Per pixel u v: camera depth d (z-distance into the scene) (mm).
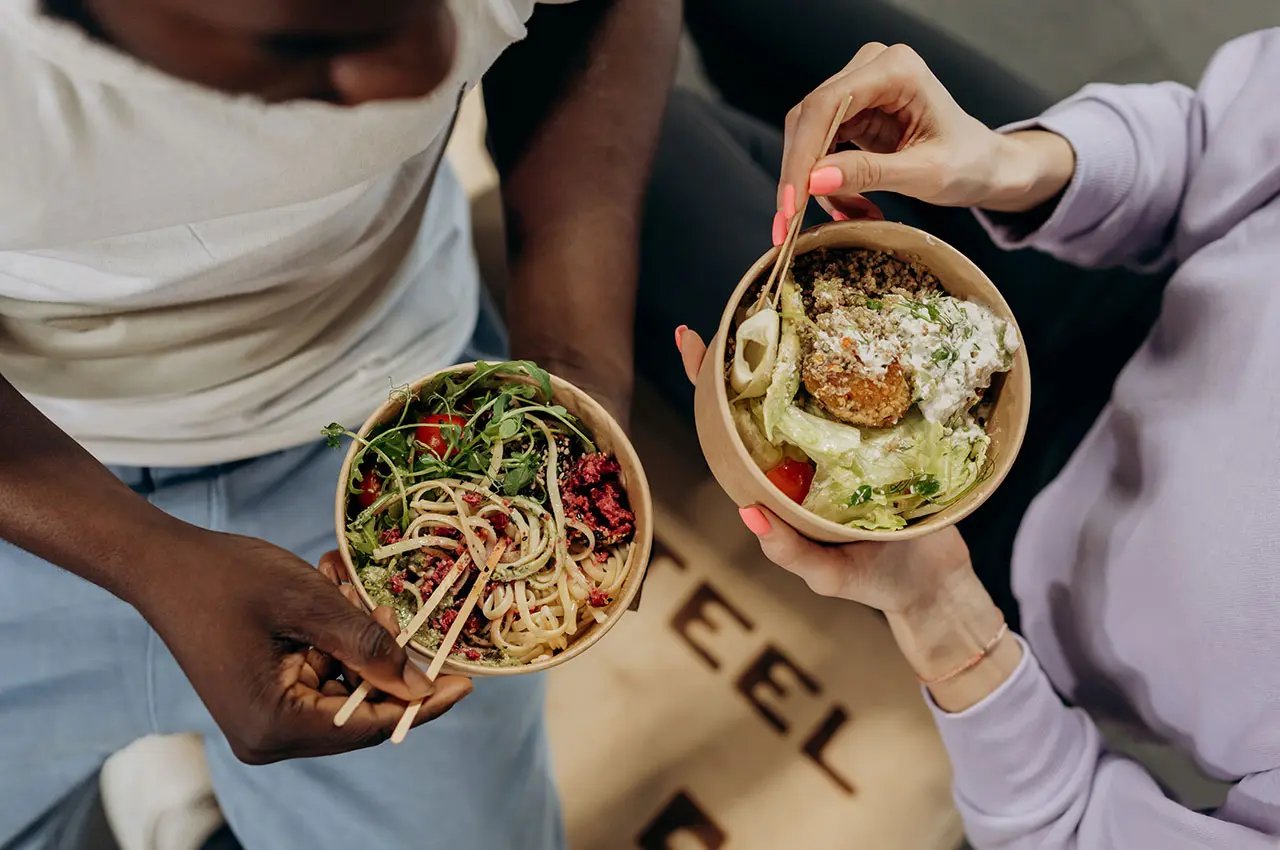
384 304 913
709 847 1368
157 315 777
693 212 1266
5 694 977
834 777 1405
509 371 754
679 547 1494
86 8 509
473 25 650
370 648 637
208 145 604
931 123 802
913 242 718
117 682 1002
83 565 683
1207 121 1019
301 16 540
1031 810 962
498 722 1099
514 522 728
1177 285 986
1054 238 1013
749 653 1456
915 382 698
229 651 660
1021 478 1233
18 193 590
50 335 784
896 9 1281
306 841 1139
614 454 770
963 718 952
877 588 872
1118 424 1041
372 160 679
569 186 935
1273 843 798
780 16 1307
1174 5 1877
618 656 1440
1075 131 959
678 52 993
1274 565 812
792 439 692
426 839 1141
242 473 963
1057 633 1104
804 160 733
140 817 1140
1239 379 876
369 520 717
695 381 814
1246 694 838
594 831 1371
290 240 739
